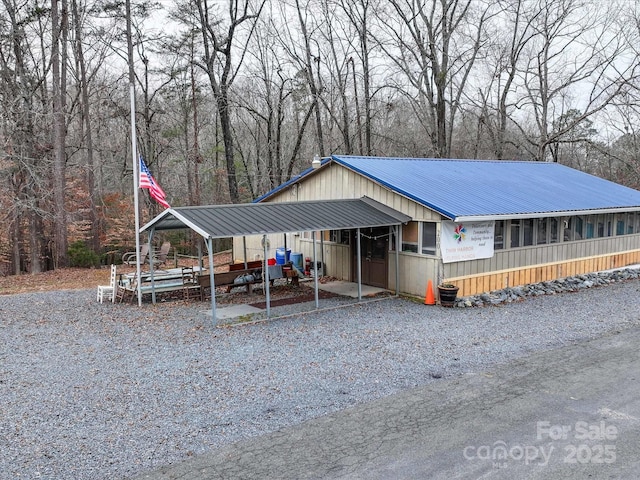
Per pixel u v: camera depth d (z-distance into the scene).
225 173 30.70
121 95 31.77
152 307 13.02
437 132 29.80
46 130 23.53
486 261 13.68
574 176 20.05
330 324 10.92
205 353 9.04
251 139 35.94
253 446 5.68
